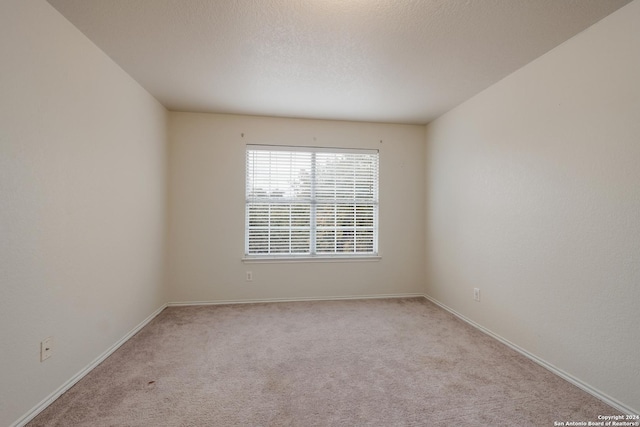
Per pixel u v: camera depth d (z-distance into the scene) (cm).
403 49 216
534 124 227
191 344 250
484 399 177
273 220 377
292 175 380
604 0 162
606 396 174
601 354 177
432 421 158
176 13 177
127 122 256
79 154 194
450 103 322
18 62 148
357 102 320
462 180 318
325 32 196
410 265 396
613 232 171
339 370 209
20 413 151
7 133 143
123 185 250
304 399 176
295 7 171
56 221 175
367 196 393
